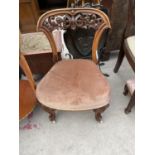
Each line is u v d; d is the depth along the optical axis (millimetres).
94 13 1154
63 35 1576
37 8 2207
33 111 1463
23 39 1592
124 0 1438
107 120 1379
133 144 1232
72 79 1148
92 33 1600
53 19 1171
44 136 1312
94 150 1218
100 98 1067
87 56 1737
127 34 1428
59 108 1097
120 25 1605
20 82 1559
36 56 1492
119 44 1773
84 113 1438
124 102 1498
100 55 1823
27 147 1257
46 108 1202
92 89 1088
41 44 1533
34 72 1622
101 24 1175
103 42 1733
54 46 1283
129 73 1751
